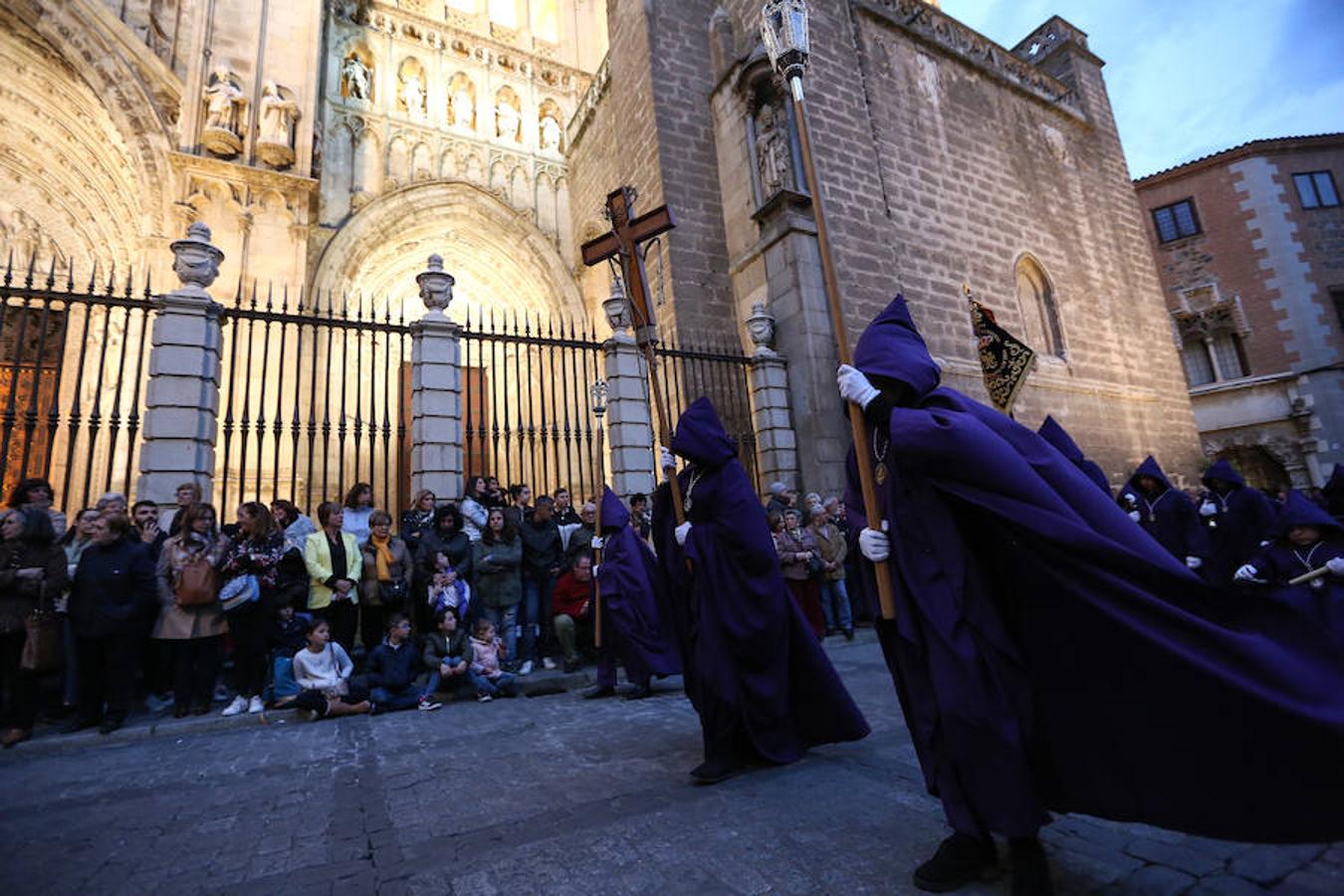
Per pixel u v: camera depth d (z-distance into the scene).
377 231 17.83
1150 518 7.07
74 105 14.01
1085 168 18.11
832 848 2.47
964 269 14.00
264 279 13.83
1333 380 18.64
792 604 3.61
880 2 14.88
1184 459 16.88
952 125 15.07
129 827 3.12
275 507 6.66
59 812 3.37
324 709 5.50
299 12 15.57
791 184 11.73
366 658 6.37
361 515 7.00
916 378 2.38
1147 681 1.85
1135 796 1.86
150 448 6.57
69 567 5.55
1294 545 4.77
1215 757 1.74
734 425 11.21
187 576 5.41
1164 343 17.91
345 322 7.65
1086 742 1.95
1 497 13.37
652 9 14.52
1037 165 16.72
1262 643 1.74
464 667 5.93
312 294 16.30
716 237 13.68
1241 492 6.82
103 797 3.61
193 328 6.92
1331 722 1.56
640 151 14.34
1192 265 21.81
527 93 21.48
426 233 19.02
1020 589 2.10
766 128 12.44
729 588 3.47
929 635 2.14
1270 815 1.65
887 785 3.12
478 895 2.26
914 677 2.26
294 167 14.66
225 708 5.75
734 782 3.29
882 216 12.59
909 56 14.89
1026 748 2.05
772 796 3.04
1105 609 1.90
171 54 14.73
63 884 2.51
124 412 12.72
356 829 2.96
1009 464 2.07
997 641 2.03
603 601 5.97
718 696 3.33
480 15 22.03
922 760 2.27
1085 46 20.11
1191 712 1.78
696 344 12.70
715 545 3.55
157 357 6.76
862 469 2.40
